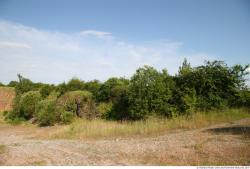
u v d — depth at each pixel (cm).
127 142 1253
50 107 2358
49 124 2319
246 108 2094
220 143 1074
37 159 947
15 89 4006
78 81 3297
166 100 2022
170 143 1151
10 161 918
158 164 848
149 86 2034
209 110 1977
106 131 1551
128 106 2181
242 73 2148
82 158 958
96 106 2431
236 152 930
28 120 2744
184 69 2217
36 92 2950
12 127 2420
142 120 1858
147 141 1247
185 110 1944
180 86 2131
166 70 2223
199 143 1103
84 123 1861
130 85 2119
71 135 1593
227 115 1847
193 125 1588
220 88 2112
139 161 896
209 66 2152
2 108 3703
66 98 2408
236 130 1346
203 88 2100
